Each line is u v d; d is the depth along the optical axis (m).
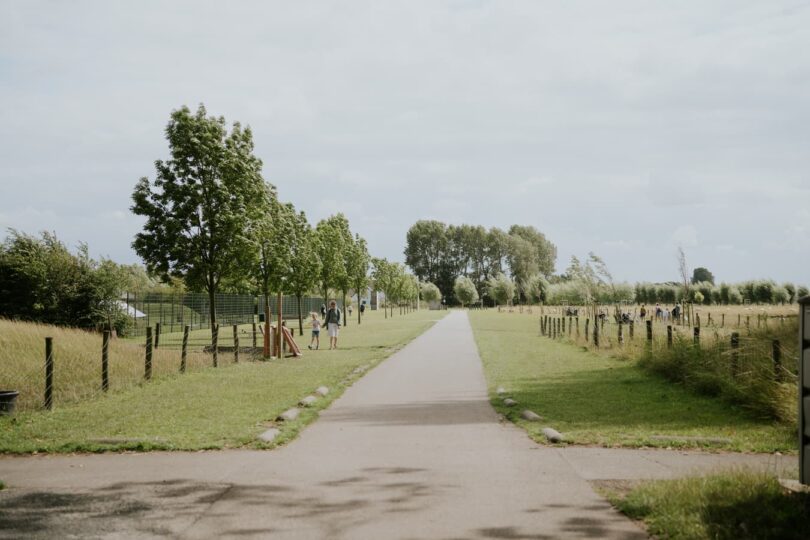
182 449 8.45
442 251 166.38
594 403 12.64
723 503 5.57
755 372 12.16
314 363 21.95
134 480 6.88
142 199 24.88
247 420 10.61
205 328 49.25
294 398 13.34
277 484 6.70
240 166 25.53
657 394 13.91
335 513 5.71
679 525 5.14
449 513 5.70
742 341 15.23
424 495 6.28
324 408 12.37
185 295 47.69
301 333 40.16
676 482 6.23
